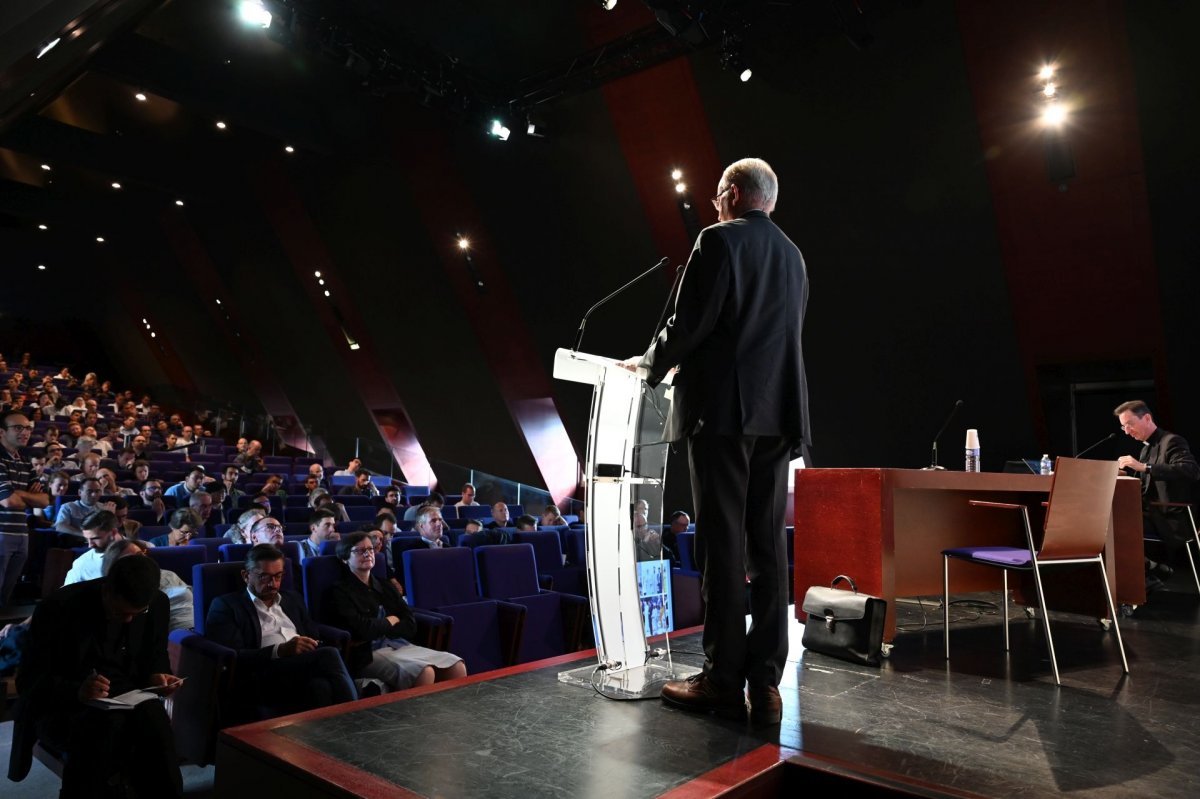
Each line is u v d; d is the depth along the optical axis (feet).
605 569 7.94
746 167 7.15
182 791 9.91
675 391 6.90
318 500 25.44
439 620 14.97
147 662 9.61
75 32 14.37
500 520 26.12
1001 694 7.96
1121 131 22.74
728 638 6.63
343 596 13.99
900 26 23.97
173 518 17.40
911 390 30.32
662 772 5.52
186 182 47.03
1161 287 24.29
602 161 32.27
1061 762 5.95
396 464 47.65
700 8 23.47
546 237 36.11
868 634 9.11
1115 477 9.62
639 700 7.17
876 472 9.93
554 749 5.92
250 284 52.39
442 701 7.09
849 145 26.94
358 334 48.03
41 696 8.91
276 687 11.66
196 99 34.27
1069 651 10.25
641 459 8.37
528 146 33.76
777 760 5.80
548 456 44.19
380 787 5.17
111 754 8.83
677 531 23.16
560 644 17.28
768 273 6.71
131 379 72.90
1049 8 22.02
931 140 25.61
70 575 13.99
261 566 12.52
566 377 7.45
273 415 59.88
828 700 7.54
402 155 38.27
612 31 27.58
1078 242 24.94
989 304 27.40
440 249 40.27
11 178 54.03
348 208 42.75
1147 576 17.13
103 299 69.00
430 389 46.37
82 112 47.60
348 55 27.61
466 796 5.07
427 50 29.19
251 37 34.40
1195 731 6.81
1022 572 13.26
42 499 21.40
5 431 21.15
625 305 35.47
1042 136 23.89
